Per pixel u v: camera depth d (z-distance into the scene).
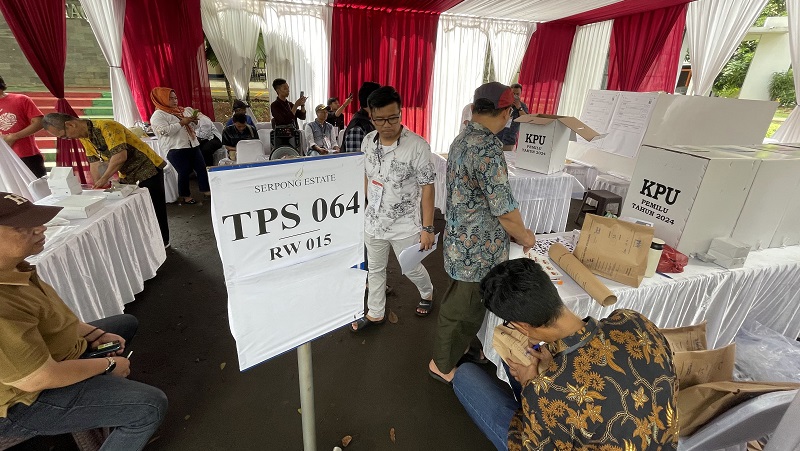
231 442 1.58
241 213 0.77
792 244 1.92
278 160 0.78
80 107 6.64
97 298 2.06
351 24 5.70
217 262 3.12
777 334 1.84
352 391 1.87
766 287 1.76
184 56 5.20
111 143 2.63
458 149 1.48
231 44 5.45
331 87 5.95
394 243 2.09
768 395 1.02
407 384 1.92
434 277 3.04
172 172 4.48
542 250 1.85
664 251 1.63
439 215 4.38
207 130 5.00
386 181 1.91
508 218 1.43
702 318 1.73
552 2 4.84
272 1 5.35
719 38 4.56
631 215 1.94
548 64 6.80
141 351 2.09
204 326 2.32
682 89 7.25
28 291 1.09
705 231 1.69
